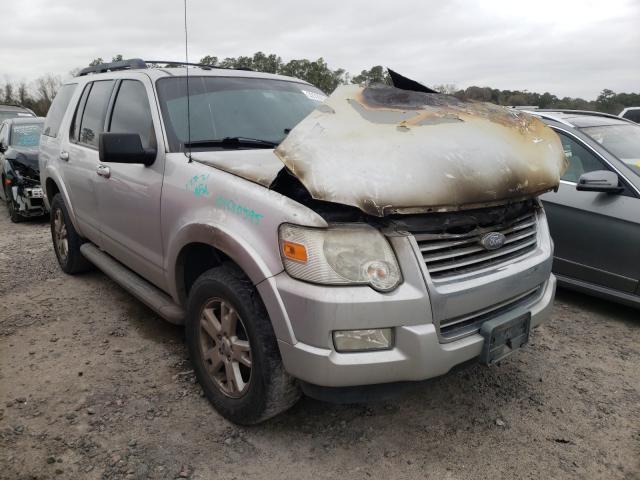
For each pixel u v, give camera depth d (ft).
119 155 10.00
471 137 8.32
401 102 9.05
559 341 12.53
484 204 7.79
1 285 15.89
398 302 7.23
